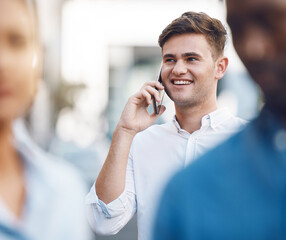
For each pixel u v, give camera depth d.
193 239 0.72
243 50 0.62
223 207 0.72
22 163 0.65
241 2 0.61
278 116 0.68
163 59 1.94
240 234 0.70
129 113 1.82
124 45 22.09
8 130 0.63
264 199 0.70
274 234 0.69
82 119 12.88
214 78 1.91
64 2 12.27
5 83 0.62
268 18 0.60
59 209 0.65
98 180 1.80
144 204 1.89
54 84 9.29
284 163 0.69
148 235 1.88
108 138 17.19
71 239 0.65
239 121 1.91
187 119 1.92
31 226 0.62
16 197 0.63
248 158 0.72
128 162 1.97
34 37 0.65
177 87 1.87
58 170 0.67
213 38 1.86
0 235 0.60
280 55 0.60
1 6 0.61
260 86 0.63
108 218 1.80
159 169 1.90
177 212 0.74
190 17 1.85
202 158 0.76
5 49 0.62
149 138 1.97
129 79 22.59
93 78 18.41
